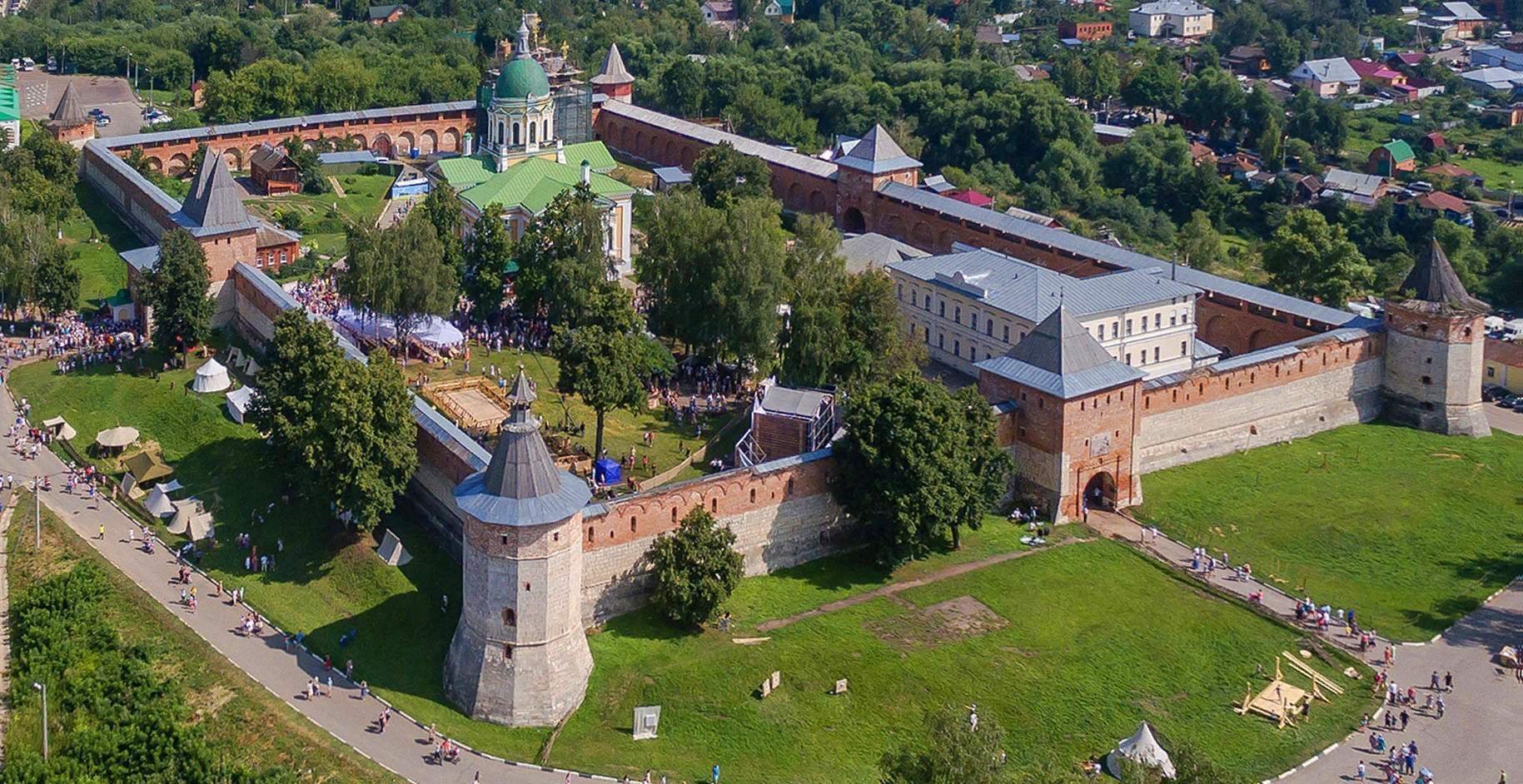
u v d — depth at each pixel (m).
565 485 128.25
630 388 160.50
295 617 142.75
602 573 137.38
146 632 139.62
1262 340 197.88
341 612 142.62
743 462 158.75
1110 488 163.38
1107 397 160.00
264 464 165.00
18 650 140.38
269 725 126.19
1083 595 146.00
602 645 134.62
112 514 161.25
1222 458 176.62
